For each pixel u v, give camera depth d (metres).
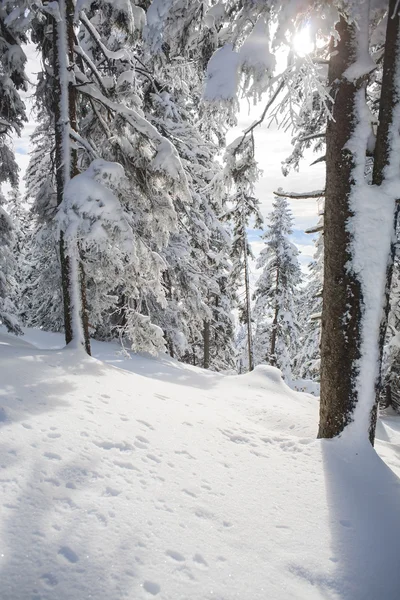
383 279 5.30
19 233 28.47
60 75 6.84
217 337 24.11
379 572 3.17
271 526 3.41
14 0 6.55
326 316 5.55
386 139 5.25
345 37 5.21
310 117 7.71
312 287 21.55
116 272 8.69
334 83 5.36
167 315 15.70
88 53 9.45
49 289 15.97
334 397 5.44
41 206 8.99
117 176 6.59
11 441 3.36
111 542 2.64
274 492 3.98
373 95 7.57
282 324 25.08
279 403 8.78
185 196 7.51
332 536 3.47
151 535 2.82
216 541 3.00
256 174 7.19
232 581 2.65
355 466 4.88
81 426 4.00
